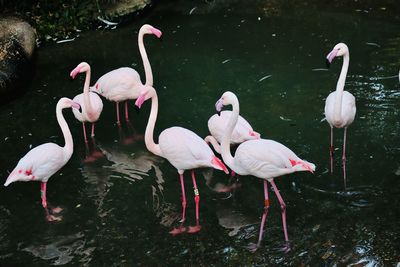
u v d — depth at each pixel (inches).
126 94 255.9
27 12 352.5
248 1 389.7
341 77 213.0
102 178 222.5
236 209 202.5
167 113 264.7
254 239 186.2
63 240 189.2
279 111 259.1
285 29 342.6
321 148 231.3
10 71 275.7
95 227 195.2
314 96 269.1
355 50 308.2
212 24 357.1
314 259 174.9
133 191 214.1
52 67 309.0
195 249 183.3
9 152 235.8
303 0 383.2
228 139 203.2
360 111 252.4
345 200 200.5
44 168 202.7
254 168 191.2
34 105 272.1
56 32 346.9
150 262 178.2
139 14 368.2
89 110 240.2
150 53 323.6
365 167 217.5
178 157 202.8
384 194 202.1
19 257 181.5
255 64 303.0
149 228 194.1
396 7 360.2
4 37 298.4
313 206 199.2
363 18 348.8
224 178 221.0
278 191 206.1
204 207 204.2
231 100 197.5
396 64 289.7
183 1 394.6
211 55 316.8
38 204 207.5
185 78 294.5
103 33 352.2
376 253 175.2
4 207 205.8
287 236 185.9
